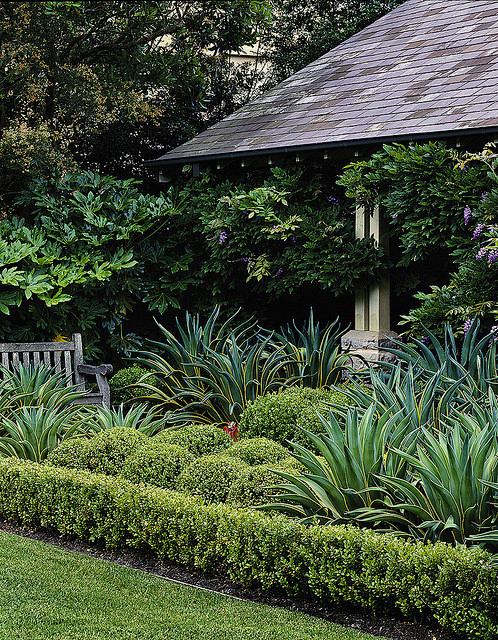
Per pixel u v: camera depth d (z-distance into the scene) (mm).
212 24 12070
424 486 3914
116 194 10508
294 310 10719
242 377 6707
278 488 4348
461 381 5160
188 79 13219
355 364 8688
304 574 3820
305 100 10602
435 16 11461
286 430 5637
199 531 4203
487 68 9000
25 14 10469
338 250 8914
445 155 7703
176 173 11211
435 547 3521
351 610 3717
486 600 3279
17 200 10219
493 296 7098
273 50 17281
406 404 4922
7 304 8867
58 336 9609
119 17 11828
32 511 5066
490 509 3773
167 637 3359
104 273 9398
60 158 10539
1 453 5840
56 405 6605
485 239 7332
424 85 9297
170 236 10664
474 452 3869
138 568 4383
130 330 11008
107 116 11539
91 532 4727
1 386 6664
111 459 5305
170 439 5473
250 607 3746
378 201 8359
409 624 3531
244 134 10328
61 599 3766
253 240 9586
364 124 8875
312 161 9414
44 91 11336
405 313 10227
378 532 3977
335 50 12094
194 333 7551
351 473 4047
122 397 8922
